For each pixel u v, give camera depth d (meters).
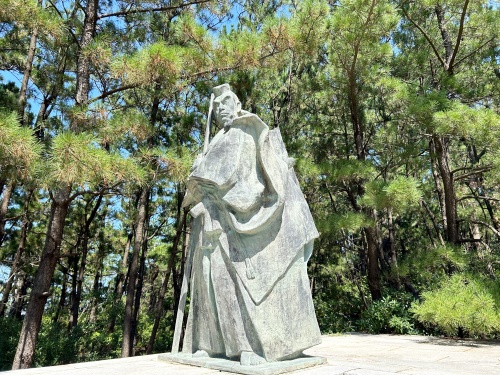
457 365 4.44
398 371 3.70
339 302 13.55
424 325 9.74
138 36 11.64
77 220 17.86
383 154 12.92
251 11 13.13
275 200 3.96
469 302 6.77
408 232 19.70
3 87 13.36
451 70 11.00
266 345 3.59
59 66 12.95
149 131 8.51
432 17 12.63
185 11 11.64
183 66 9.11
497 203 15.77
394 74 11.88
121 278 21.22
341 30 9.80
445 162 11.10
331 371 3.40
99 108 8.59
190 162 8.52
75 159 6.54
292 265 3.93
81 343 13.96
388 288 11.39
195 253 4.29
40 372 3.67
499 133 8.13
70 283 22.09
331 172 10.11
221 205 4.05
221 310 3.84
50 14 8.06
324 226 9.89
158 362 4.18
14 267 13.78
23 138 6.21
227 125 4.39
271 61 10.17
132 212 12.81
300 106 14.20
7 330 12.66
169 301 21.80
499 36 10.32
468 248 15.55
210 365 3.70
